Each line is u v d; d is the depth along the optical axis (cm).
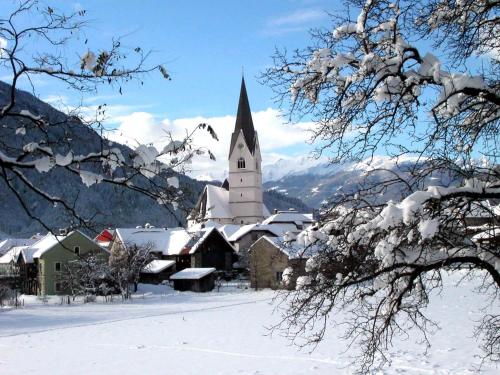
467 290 4181
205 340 3052
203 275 6894
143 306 5431
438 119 866
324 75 869
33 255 6744
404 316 3089
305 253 1012
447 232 835
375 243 883
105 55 524
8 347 3100
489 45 917
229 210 11725
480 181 841
